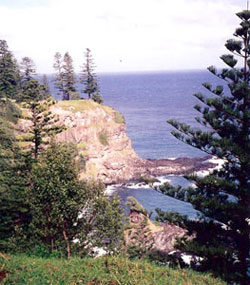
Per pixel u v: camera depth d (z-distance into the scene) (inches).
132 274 487.8
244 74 868.6
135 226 1272.1
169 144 5349.4
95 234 981.2
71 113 3964.1
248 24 828.0
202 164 4148.6
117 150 4252.0
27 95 1467.8
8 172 1171.9
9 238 899.4
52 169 861.8
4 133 1700.3
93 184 995.3
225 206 840.9
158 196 3213.6
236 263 867.4
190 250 875.4
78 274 471.5
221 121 881.5
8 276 443.5
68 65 4687.5
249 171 864.3
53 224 878.4
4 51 3614.7
